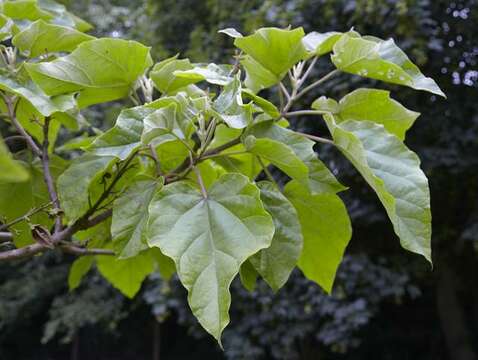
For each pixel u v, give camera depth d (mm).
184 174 519
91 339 3529
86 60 522
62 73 517
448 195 2355
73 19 729
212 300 390
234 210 433
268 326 2199
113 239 490
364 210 2051
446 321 2668
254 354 2176
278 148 480
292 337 2123
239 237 418
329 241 593
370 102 560
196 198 444
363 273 2057
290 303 2143
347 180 2088
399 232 461
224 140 578
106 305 2748
